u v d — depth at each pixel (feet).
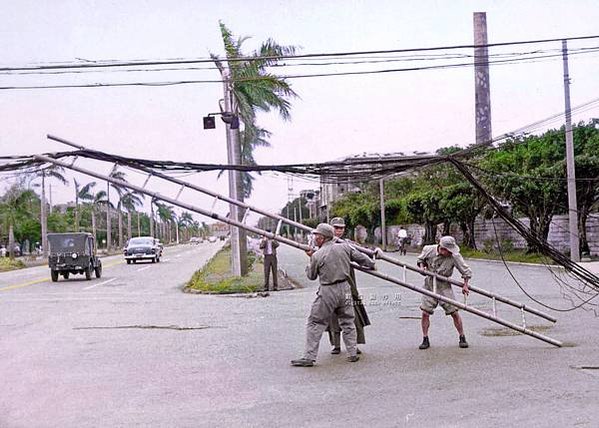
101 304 64.28
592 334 39.55
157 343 40.52
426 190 158.30
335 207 241.96
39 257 231.30
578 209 103.04
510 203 106.93
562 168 100.07
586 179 94.89
